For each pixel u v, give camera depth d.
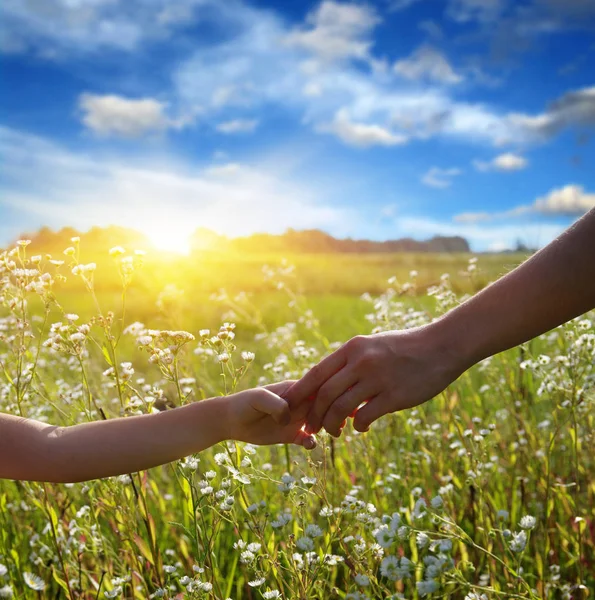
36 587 0.85
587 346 0.95
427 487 1.13
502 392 1.34
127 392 0.88
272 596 0.68
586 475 1.10
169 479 1.23
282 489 0.77
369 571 0.72
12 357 0.95
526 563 0.98
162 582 0.82
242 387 1.53
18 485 1.07
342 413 0.67
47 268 0.89
